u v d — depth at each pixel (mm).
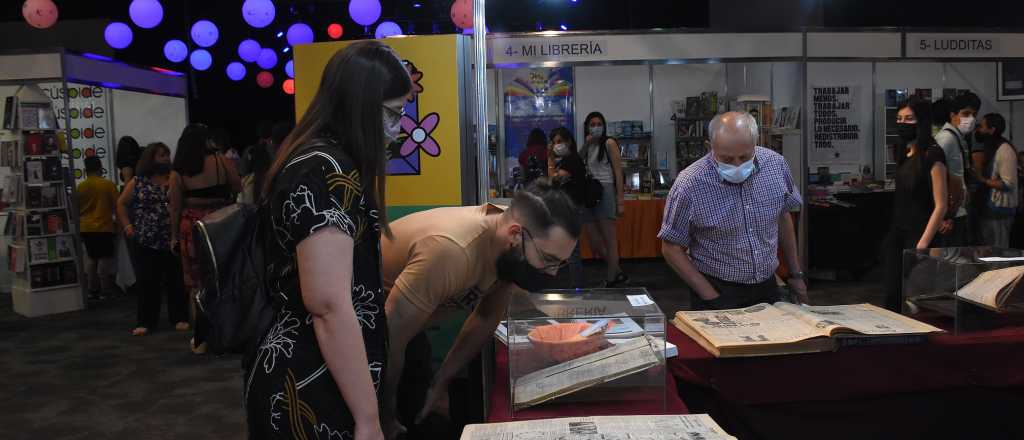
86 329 5637
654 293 6469
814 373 1921
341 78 1344
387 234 1430
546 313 1804
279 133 4957
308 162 1273
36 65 6262
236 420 3561
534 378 1652
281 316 1331
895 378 1948
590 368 1643
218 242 1350
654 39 6059
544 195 1701
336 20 11703
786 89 8500
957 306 2125
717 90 8695
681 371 1890
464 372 2480
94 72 6727
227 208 1399
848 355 1928
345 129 1342
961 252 2352
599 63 6059
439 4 11172
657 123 8773
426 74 3711
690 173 2637
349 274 1262
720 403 1910
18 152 6277
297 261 1269
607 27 10742
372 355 1357
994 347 1980
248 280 1357
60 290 6316
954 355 1972
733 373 1895
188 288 4883
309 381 1283
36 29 10516
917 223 3660
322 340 1245
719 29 6070
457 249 1744
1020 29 6125
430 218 1879
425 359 2600
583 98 8734
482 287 1868
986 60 6145
